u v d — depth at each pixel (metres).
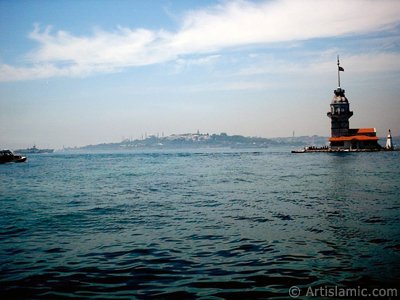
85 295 8.02
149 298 7.80
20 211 19.97
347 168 54.38
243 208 19.89
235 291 8.12
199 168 63.69
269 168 58.94
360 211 18.09
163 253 11.28
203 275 9.20
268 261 10.24
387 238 12.48
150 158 130.50
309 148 140.00
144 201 23.42
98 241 12.92
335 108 122.12
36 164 92.94
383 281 8.50
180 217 17.52
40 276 9.28
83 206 21.59
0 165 88.69
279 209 19.28
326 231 13.80
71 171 59.84
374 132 118.88
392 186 29.53
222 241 12.63
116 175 48.81
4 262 10.52
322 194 25.28
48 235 13.98
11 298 7.89
